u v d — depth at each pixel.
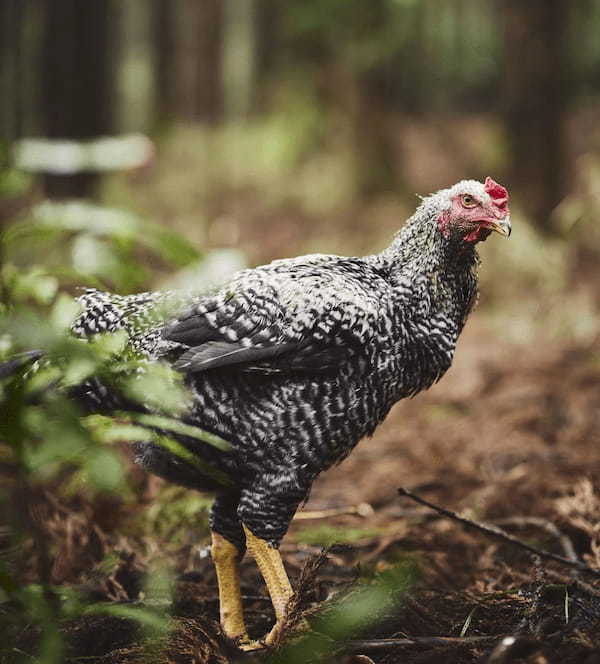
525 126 10.05
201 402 3.57
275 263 3.81
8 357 3.31
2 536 4.13
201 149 16.86
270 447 3.59
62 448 2.73
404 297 3.75
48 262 3.94
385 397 3.71
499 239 9.55
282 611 3.54
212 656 3.43
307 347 3.54
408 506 5.27
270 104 18.33
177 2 21.22
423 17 15.89
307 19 12.84
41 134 7.73
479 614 3.69
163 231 2.97
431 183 14.65
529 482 5.27
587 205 9.76
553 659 3.12
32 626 3.49
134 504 4.70
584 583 3.69
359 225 12.72
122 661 3.37
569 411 6.50
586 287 9.29
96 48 7.69
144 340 3.63
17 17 6.89
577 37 18.86
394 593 3.53
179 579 4.16
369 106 13.93
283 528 3.66
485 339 8.61
